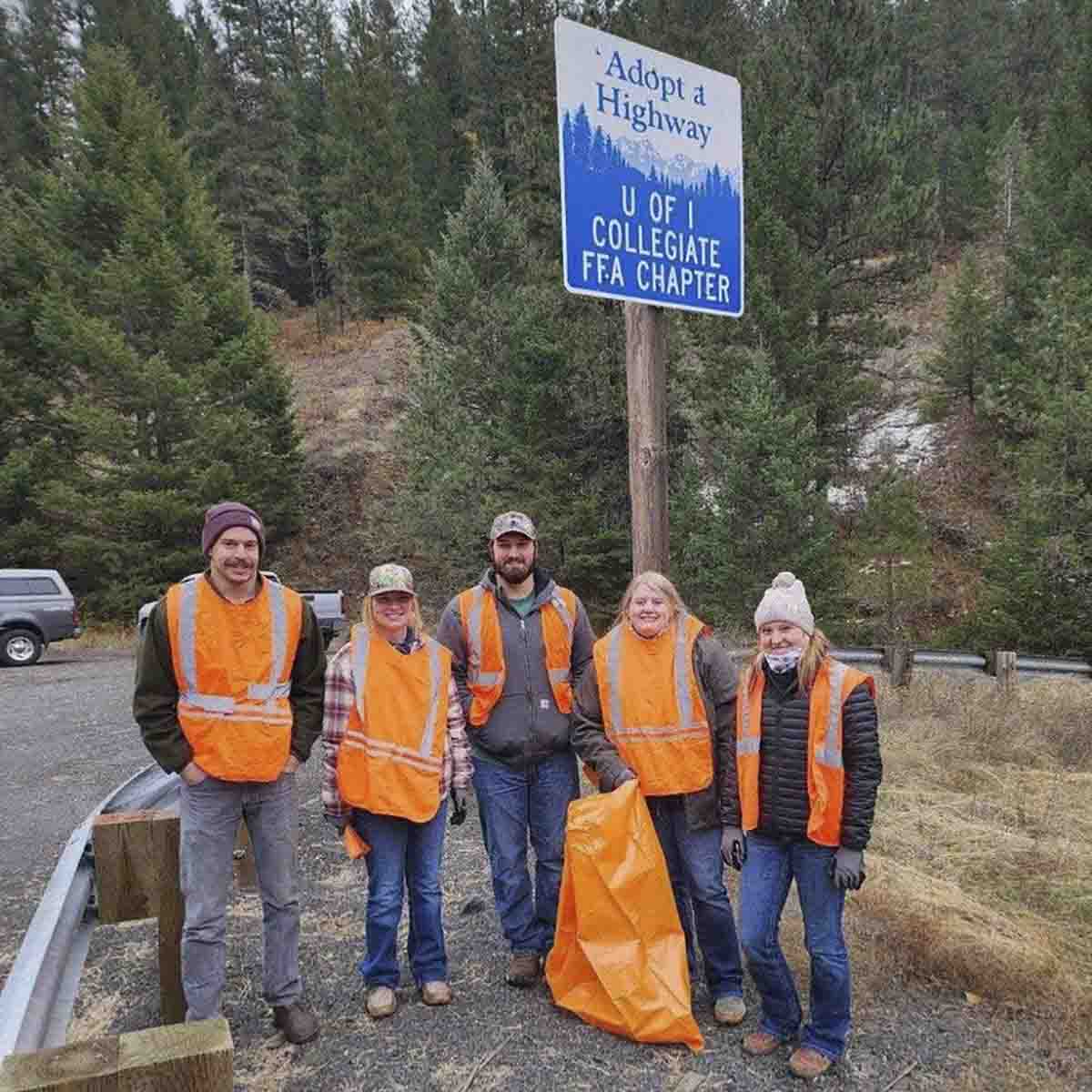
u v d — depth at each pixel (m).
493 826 3.76
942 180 32.75
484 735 3.76
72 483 20.42
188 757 3.10
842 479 17.09
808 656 3.09
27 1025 2.55
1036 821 5.42
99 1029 3.43
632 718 3.50
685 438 15.78
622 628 3.64
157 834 3.27
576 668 3.88
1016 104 36.03
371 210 33.84
